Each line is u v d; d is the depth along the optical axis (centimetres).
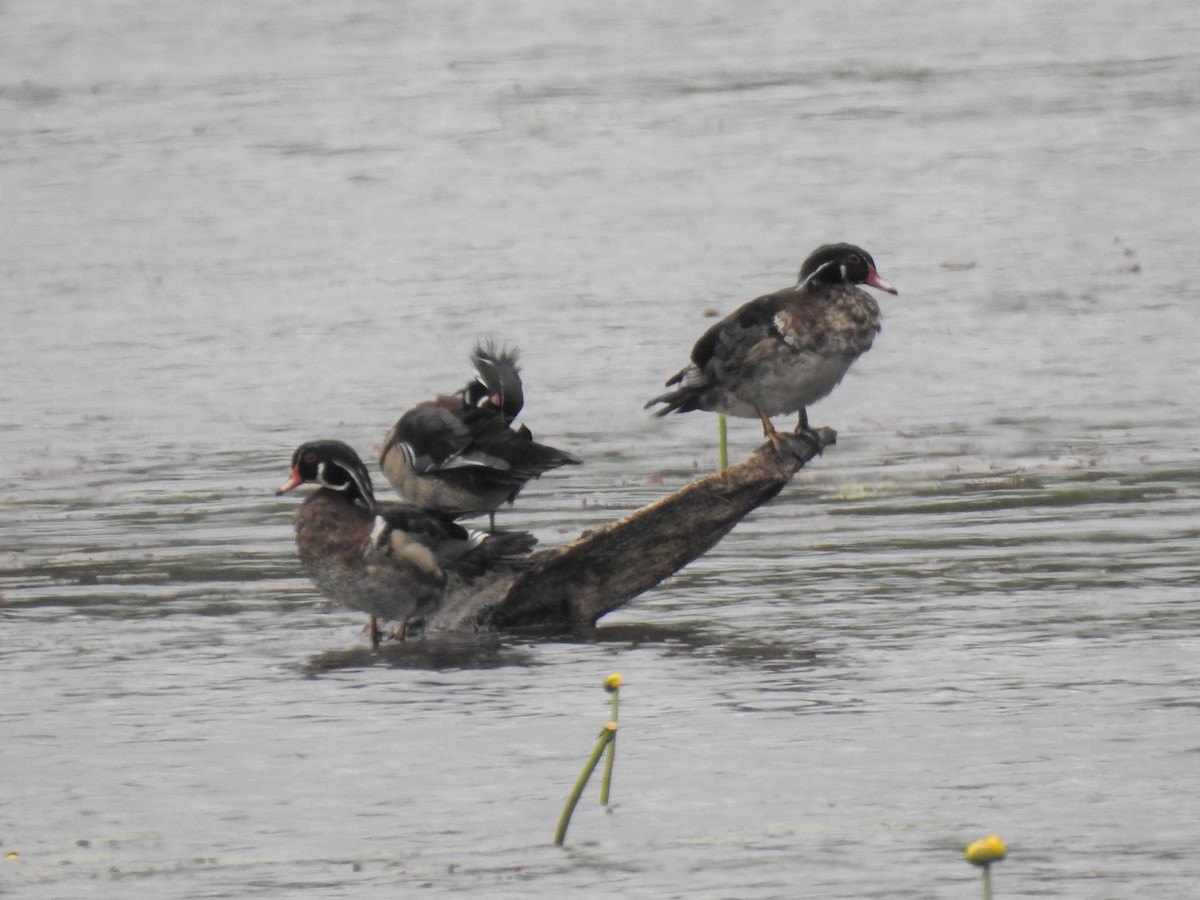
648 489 1709
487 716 1111
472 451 1398
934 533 1538
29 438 1970
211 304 2598
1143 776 977
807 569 1447
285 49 4797
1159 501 1611
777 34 4875
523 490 1716
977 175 3291
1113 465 1747
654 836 915
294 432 1984
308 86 4356
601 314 2478
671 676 1184
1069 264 2652
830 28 4934
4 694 1169
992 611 1308
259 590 1430
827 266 1436
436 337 2386
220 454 1895
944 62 4403
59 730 1096
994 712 1088
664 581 1430
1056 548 1476
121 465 1856
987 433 1892
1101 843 892
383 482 1778
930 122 3734
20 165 3634
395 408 2078
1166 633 1240
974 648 1220
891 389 2092
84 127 3962
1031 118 3716
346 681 1191
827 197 3192
